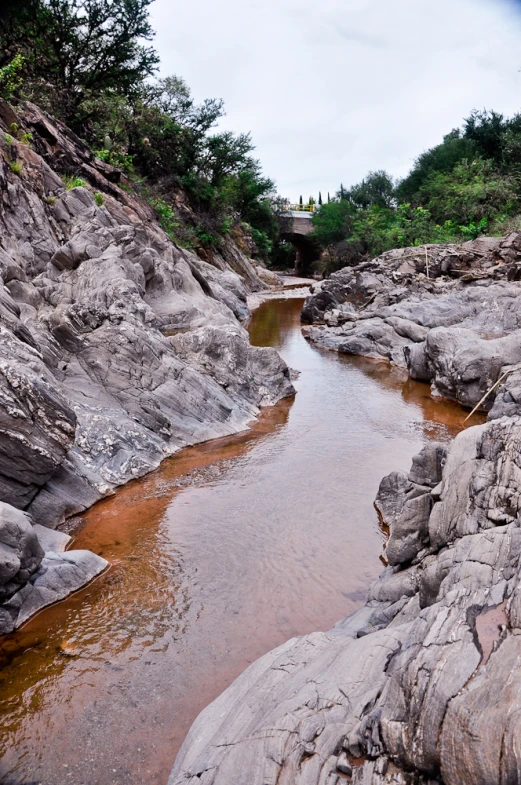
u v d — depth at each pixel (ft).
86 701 18.56
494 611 13.12
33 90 97.40
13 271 45.47
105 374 40.42
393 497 30.96
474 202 143.13
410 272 103.09
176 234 121.29
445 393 54.70
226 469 36.96
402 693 12.51
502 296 72.02
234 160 155.43
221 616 22.70
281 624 22.18
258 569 25.86
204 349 50.01
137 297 48.49
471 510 19.35
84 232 56.90
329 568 25.93
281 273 232.12
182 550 27.45
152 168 138.51
